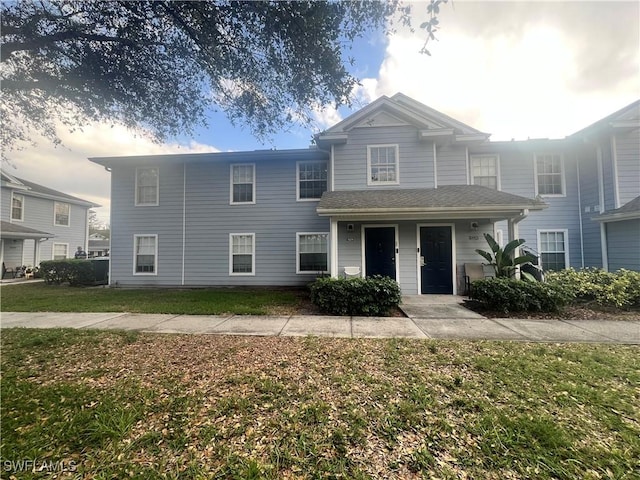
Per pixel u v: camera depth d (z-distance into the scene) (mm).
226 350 3910
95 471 1775
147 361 3541
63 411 2414
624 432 2102
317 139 9117
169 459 1876
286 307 6879
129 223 11203
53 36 4898
